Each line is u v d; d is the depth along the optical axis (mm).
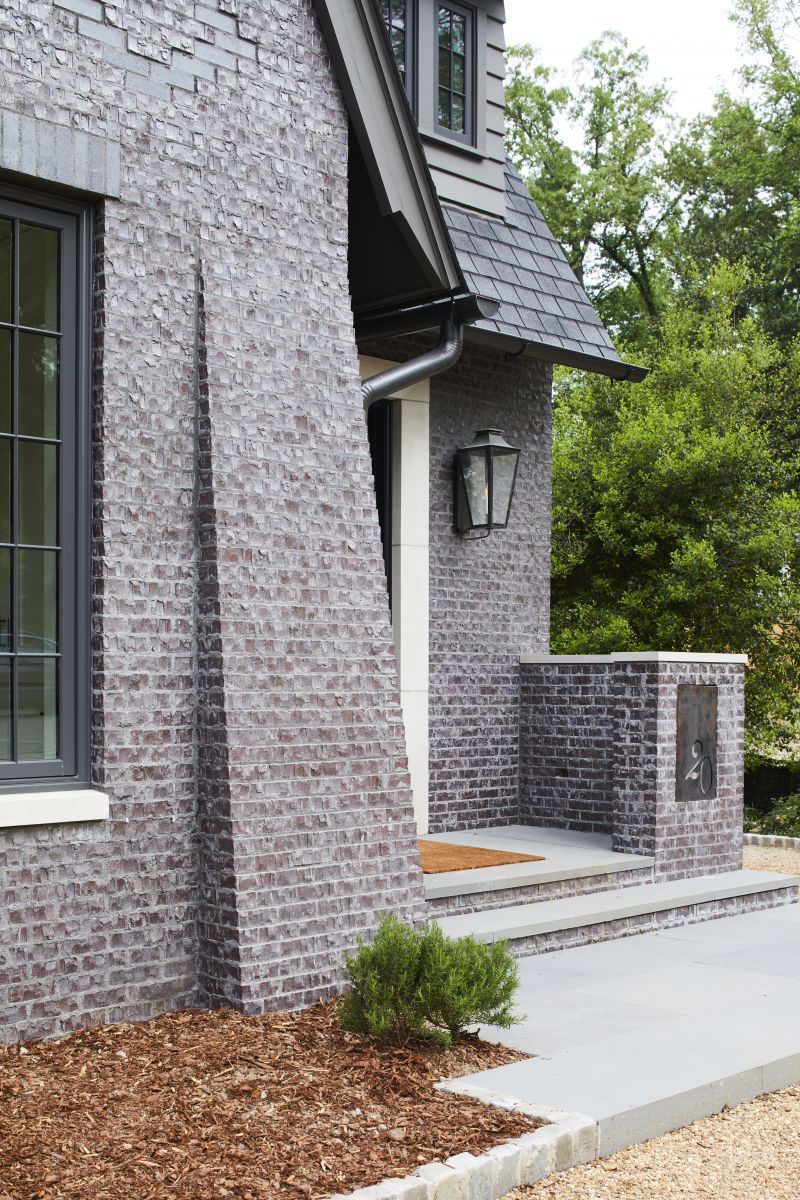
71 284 5699
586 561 16266
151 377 5848
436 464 10211
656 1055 5570
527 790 10875
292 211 6492
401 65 10008
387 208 7117
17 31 5395
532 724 10852
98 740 5605
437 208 7445
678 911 8875
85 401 5691
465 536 10398
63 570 5605
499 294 10047
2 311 5551
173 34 6000
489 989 5422
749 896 9539
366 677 6535
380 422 10023
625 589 16031
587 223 28547
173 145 5980
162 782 5793
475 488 10172
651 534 15555
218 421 6012
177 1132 4289
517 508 10938
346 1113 4562
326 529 6457
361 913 6328
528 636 11008
